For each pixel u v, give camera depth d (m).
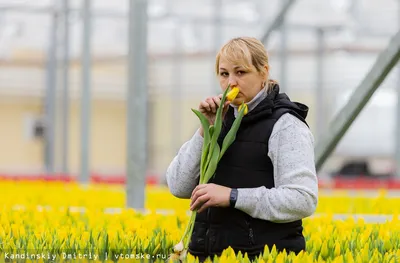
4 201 13.98
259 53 6.43
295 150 6.27
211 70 39.97
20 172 46.91
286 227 6.43
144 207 12.90
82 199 15.03
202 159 6.37
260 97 6.45
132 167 12.89
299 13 37.59
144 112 12.98
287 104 6.41
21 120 46.81
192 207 6.30
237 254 6.35
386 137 44.56
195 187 6.71
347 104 11.41
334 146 11.77
